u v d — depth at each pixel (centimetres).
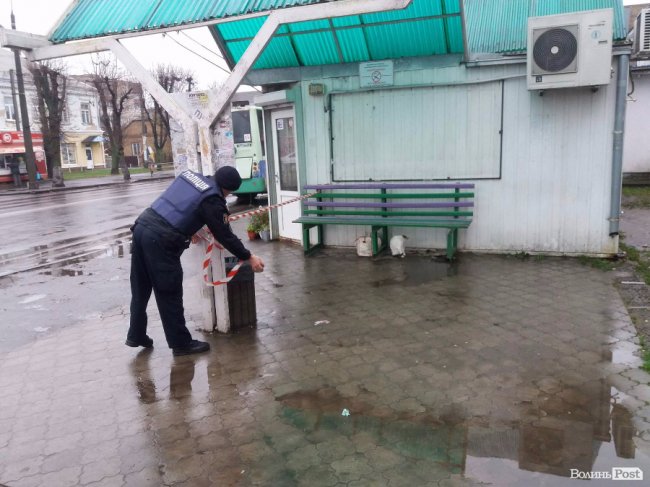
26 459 328
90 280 774
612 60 655
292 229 897
